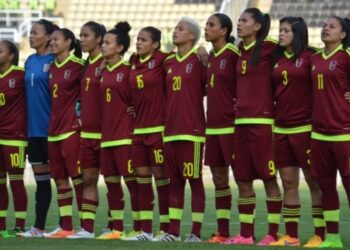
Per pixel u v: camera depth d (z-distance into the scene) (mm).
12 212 25984
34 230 19578
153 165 18547
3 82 19672
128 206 28406
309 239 18906
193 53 18234
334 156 16625
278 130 17234
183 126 17953
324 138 16562
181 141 17953
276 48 17359
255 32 17484
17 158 19828
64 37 19203
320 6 57000
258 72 17328
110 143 18625
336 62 16438
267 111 17312
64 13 60750
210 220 24219
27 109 19797
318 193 17375
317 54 16781
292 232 17281
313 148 16734
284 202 17359
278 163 17312
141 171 18562
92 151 19031
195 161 18047
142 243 16969
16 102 19812
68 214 19359
